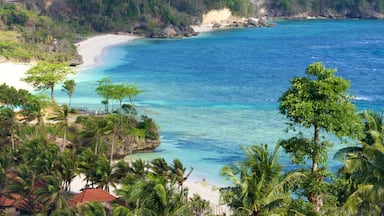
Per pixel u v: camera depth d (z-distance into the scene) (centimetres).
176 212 5303
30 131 10625
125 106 13688
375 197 4647
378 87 18825
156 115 14825
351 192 5181
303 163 5459
